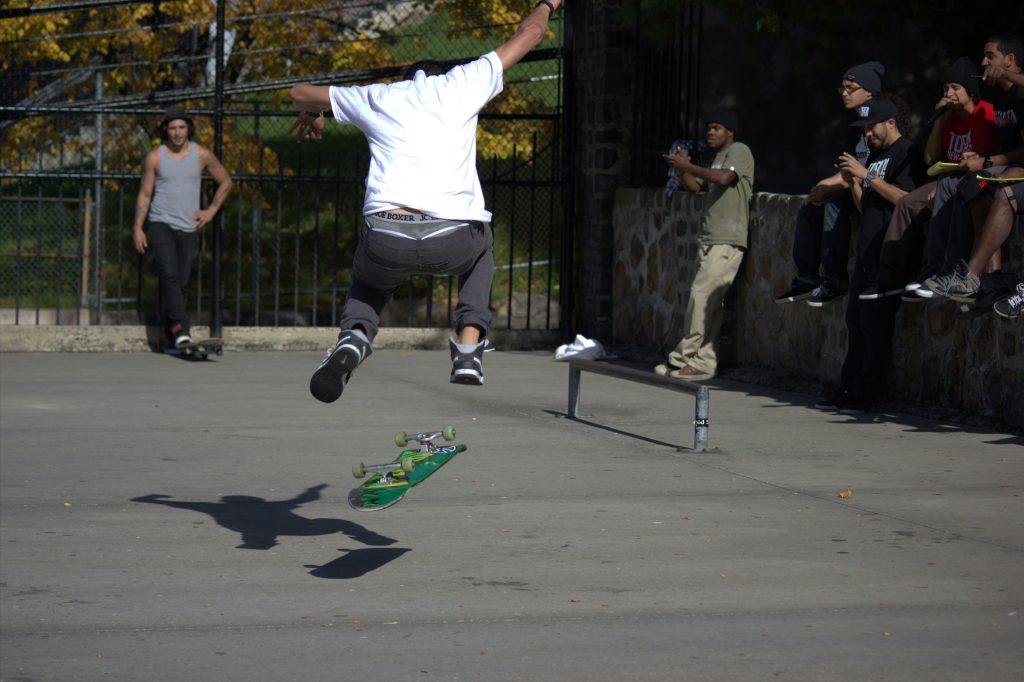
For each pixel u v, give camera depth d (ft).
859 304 30.99
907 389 31.53
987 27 39.01
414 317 53.62
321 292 59.52
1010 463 24.91
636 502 21.49
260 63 53.88
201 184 44.70
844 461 25.14
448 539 18.98
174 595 16.16
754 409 31.73
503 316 52.70
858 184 30.86
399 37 53.88
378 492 15.35
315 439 27.25
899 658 13.93
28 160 54.19
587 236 46.19
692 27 39.73
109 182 58.85
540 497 21.84
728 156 37.11
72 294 58.29
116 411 30.68
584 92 46.06
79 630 14.82
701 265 37.55
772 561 17.80
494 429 28.68
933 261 27.45
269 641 14.46
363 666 13.65
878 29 37.78
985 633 14.78
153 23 52.70
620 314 44.96
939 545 18.70
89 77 54.49
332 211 62.85
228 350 43.73
